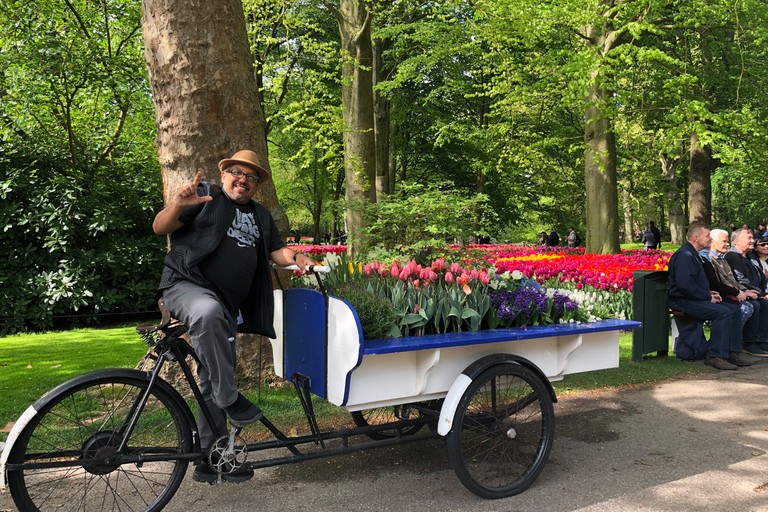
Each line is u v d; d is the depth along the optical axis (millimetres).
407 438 3221
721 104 19141
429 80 23250
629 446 3912
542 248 19812
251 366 4887
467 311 3428
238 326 3084
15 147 10242
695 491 3203
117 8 11516
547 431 3297
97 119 11672
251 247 2957
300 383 3197
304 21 12117
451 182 7758
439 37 17109
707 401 5008
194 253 2807
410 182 7832
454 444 2992
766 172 15461
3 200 9695
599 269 8641
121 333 8656
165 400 2822
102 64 10641
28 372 5738
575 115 24562
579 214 36062
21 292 9391
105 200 10594
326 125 11688
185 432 2863
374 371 2939
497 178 25844
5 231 9531
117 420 2785
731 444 3959
